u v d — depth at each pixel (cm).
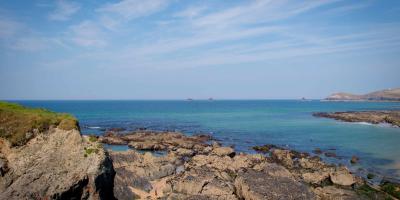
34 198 2648
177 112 19075
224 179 3772
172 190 3528
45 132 3052
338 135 8719
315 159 5547
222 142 7488
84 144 2994
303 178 3981
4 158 2877
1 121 3052
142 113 17825
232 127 10581
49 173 2775
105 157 2978
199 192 3412
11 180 2759
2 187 2712
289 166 4884
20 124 3050
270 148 6769
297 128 10331
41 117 3127
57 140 3000
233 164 4491
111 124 11200
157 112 18925
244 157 4906
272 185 3425
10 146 2934
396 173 4753
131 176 3766
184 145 6656
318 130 9806
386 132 9325
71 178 2750
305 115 16188
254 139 7981
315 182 3897
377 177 4525
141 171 3997
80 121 12256
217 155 5391
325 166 4806
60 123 3123
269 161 5122
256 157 5097
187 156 5681
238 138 8125
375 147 6894
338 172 4059
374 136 8519
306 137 8350
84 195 2809
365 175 4656
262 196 3155
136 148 6569
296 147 6919
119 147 6725
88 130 9362
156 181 3909
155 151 6431
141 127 10381
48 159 2866
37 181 2722
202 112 19150
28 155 2895
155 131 9125
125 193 3300
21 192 2655
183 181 3531
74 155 2900
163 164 4538
